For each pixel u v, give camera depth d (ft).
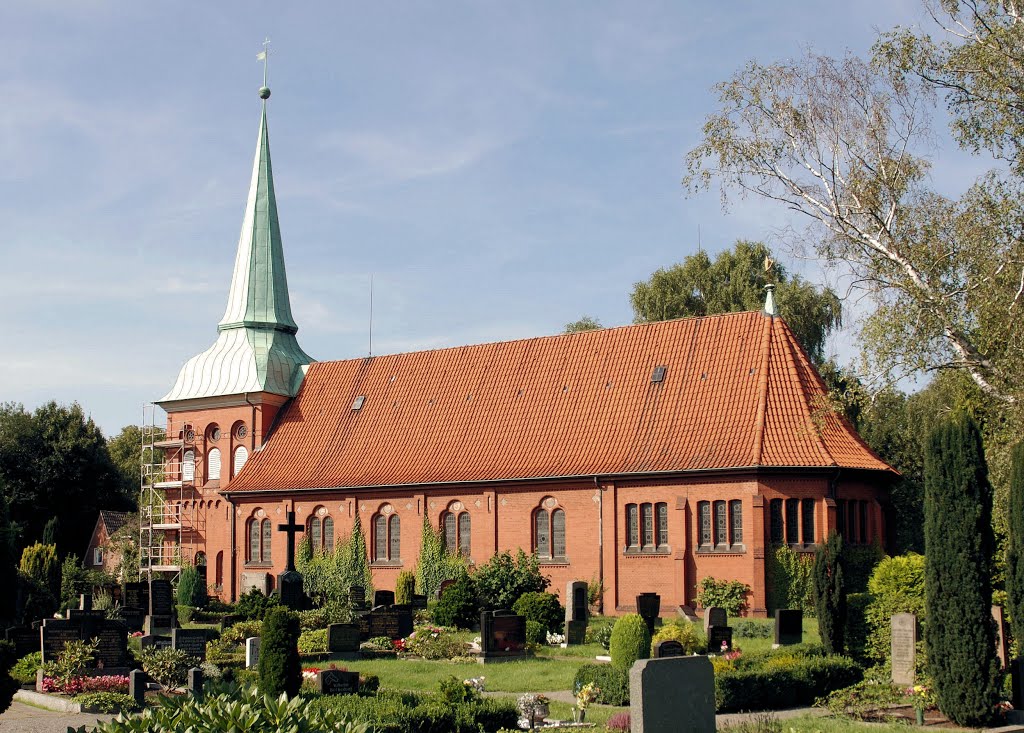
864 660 108.58
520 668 114.62
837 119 124.88
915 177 124.06
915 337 117.08
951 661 82.64
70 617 107.45
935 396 185.26
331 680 86.33
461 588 147.13
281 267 240.53
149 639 121.39
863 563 164.66
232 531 217.36
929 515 85.46
